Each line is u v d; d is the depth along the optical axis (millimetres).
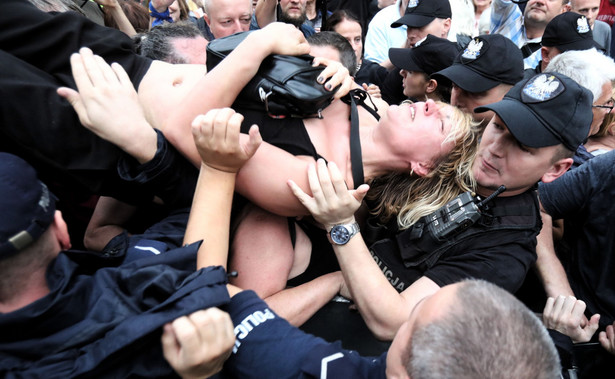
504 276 1410
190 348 889
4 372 855
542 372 771
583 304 1613
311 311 1465
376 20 3945
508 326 791
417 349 827
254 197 1371
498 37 2088
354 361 1032
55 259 936
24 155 1316
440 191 1555
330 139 1480
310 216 1590
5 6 1294
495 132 1458
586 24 2852
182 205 1448
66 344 898
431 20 3123
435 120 1484
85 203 1811
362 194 1303
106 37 1457
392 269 1523
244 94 1372
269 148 1357
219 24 2715
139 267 1009
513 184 1462
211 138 1166
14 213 833
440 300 862
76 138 1291
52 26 1348
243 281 1448
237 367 1062
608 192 1753
